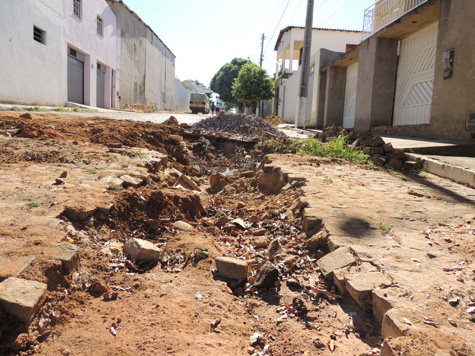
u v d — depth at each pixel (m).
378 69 14.14
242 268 3.00
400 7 12.80
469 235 3.47
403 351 1.84
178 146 9.66
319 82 21.59
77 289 2.51
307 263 3.28
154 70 39.03
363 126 15.10
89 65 22.28
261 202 5.96
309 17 18.27
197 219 4.75
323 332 2.37
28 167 5.14
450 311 2.22
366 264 2.85
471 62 8.98
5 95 14.02
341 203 4.46
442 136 10.12
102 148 7.30
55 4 17.50
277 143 10.03
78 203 3.60
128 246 3.25
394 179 6.35
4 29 13.65
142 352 1.99
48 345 2.00
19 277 2.25
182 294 2.70
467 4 9.11
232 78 54.28
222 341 2.21
